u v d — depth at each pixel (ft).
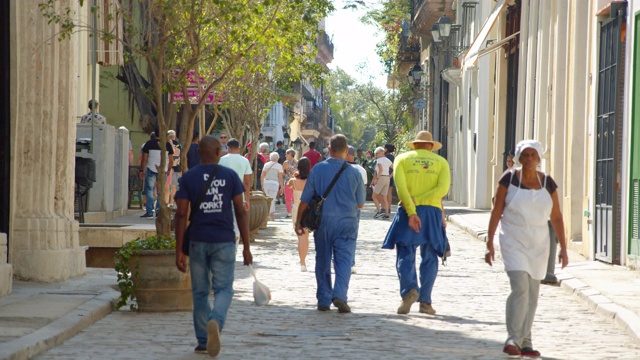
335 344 49.24
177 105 120.37
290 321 57.31
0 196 70.28
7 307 57.16
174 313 60.13
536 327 55.83
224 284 46.47
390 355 46.14
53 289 67.10
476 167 186.80
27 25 73.05
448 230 140.97
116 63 134.82
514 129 165.48
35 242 71.92
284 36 109.81
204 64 114.01
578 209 104.94
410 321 57.82
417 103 258.57
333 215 62.03
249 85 149.07
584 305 65.05
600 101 93.76
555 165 112.68
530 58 134.21
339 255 61.93
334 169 62.39
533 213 45.68
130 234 87.20
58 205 75.46
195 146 112.98
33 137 72.95
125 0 102.58
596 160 93.97
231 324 55.88
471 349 48.26
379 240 120.98
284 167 181.68
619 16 86.84
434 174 61.16
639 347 49.42
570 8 105.40
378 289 73.82
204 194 46.62
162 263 60.18
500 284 77.20
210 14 75.92
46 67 73.36
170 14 67.26
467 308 63.87
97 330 53.11
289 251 104.83
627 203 84.28
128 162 129.08
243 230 47.06
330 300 62.18
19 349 43.06
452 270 86.99
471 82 194.90
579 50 103.60
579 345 49.88
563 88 112.16
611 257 87.35
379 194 165.17
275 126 372.58
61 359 44.16
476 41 152.66
